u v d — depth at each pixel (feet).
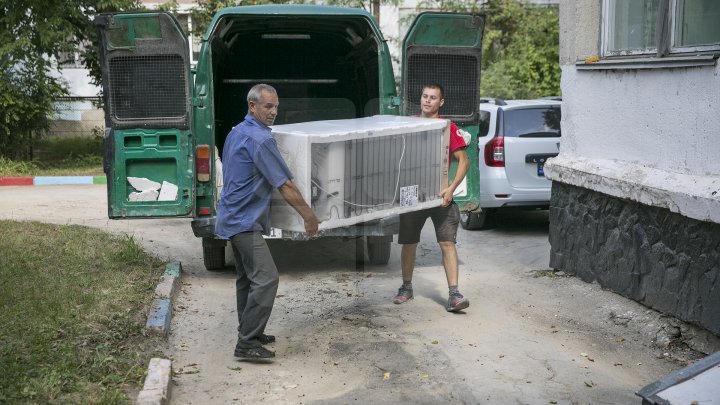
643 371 16.62
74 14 53.57
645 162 20.34
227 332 19.06
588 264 22.86
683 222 18.20
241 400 14.97
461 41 24.29
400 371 16.33
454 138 19.88
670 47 19.40
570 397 15.05
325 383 15.79
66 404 13.53
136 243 27.20
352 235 17.06
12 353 15.53
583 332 19.06
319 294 21.03
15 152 55.01
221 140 28.22
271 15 24.22
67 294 19.89
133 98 22.41
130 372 15.31
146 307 19.81
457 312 20.38
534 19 64.03
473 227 32.89
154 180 22.82
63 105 61.93
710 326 17.17
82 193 44.11
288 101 27.99
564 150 24.88
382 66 24.17
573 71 24.06
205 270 25.57
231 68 28.99
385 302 20.79
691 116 18.30
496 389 15.38
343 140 16.28
